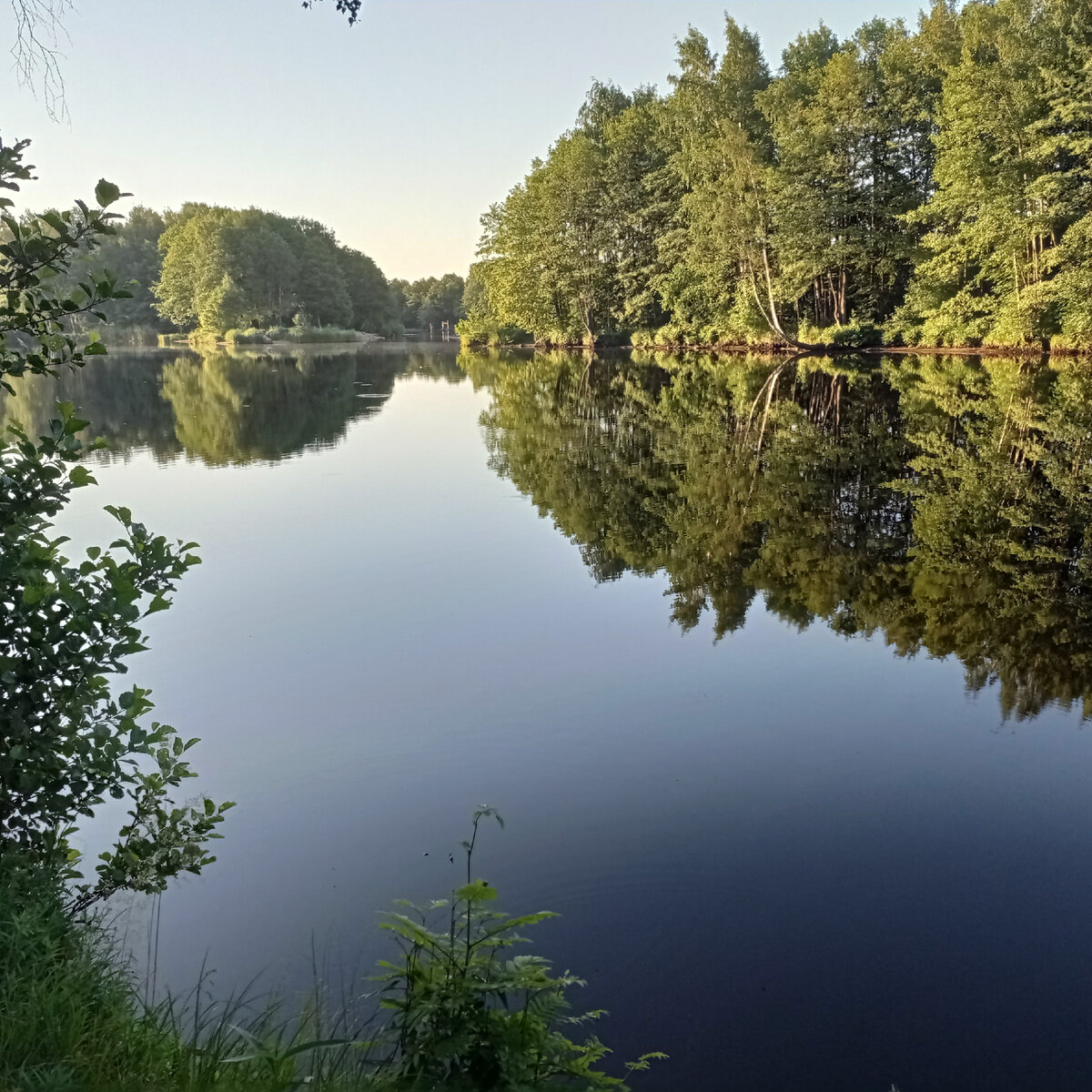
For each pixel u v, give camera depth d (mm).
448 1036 2115
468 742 4598
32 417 19297
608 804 3982
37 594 2727
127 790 4051
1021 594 6938
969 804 3988
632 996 2848
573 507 10312
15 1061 1956
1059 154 25828
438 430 17266
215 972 2885
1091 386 19438
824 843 3686
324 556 8289
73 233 2766
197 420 19312
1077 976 2926
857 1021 2746
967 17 31844
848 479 11367
